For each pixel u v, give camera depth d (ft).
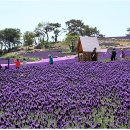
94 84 85.40
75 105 62.34
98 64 140.26
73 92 75.77
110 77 96.84
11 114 57.16
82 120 53.93
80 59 210.79
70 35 537.24
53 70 124.88
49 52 411.34
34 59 310.86
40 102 65.92
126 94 69.62
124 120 52.37
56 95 73.26
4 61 303.68
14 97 72.18
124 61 154.20
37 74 114.21
